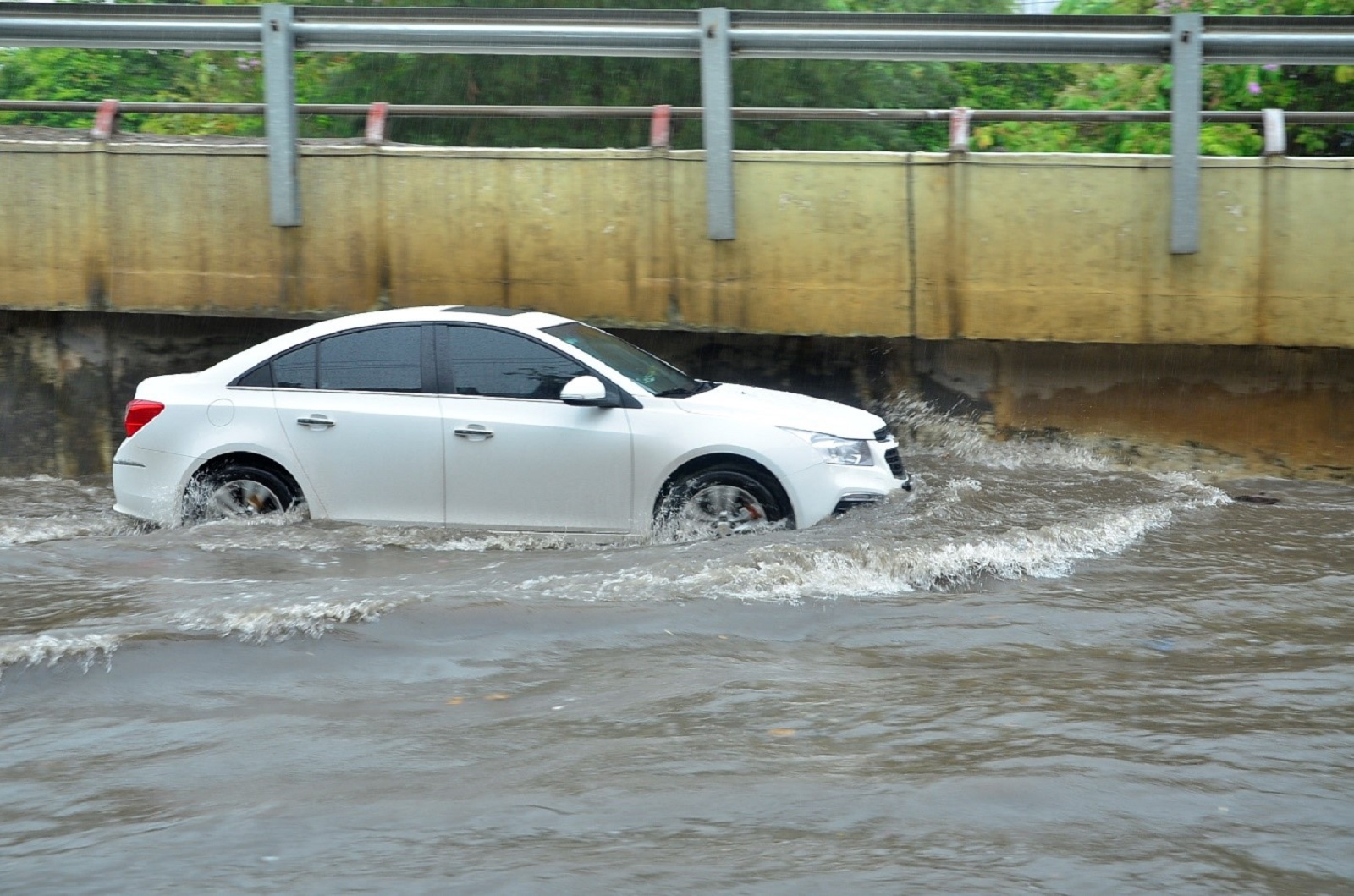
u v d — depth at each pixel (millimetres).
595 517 11586
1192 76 14328
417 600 9062
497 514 11734
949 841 5512
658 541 11500
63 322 15906
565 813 5863
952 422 15453
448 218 15367
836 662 8133
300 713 7312
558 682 7785
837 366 15633
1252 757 6445
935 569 10148
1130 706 7227
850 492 11383
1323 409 14789
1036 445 15289
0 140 15602
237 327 15930
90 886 5254
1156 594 9664
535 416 11688
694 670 7930
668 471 11445
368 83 18484
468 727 7059
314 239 15477
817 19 14789
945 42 14734
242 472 12117
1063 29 14602
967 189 14789
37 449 16062
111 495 14570
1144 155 14633
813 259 15055
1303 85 18172
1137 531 11664
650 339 15797
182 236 15555
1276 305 14453
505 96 18172
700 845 5508
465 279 15422
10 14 15391
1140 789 6035
